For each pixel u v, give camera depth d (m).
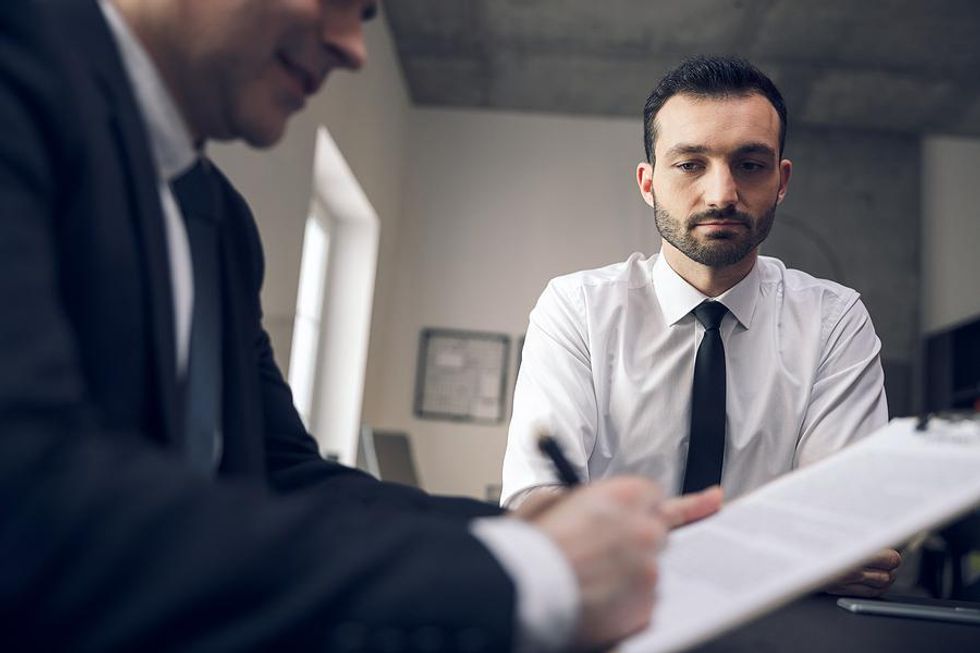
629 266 1.62
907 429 0.68
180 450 0.52
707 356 1.45
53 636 0.31
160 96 0.58
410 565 0.36
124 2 0.57
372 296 4.82
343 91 3.78
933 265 5.49
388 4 4.61
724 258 1.41
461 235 5.54
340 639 0.34
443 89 5.48
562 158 5.62
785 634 0.71
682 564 0.52
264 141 0.63
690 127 1.38
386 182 5.01
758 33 4.63
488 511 0.79
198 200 0.69
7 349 0.34
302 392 4.50
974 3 4.21
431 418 5.30
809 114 5.48
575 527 0.42
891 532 0.46
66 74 0.45
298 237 3.23
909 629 0.76
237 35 0.55
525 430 1.38
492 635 0.36
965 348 5.00
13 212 0.38
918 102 5.23
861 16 4.41
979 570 3.70
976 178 5.56
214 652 0.32
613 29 4.68
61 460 0.33
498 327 5.41
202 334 0.68
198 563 0.32
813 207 5.54
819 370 1.51
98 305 0.46
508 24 4.71
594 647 0.41
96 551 0.31
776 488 0.66
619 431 1.50
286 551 0.34
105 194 0.47
